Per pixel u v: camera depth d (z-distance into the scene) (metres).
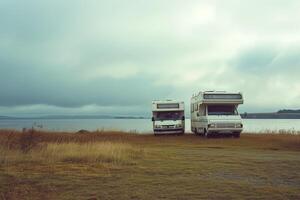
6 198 9.35
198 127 32.25
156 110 33.97
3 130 26.28
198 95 31.23
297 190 9.95
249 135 32.56
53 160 14.96
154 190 9.98
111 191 9.91
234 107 30.22
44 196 9.52
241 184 10.69
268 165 14.27
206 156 17.17
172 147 23.03
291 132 34.88
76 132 34.69
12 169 13.05
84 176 11.90
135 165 14.12
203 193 9.65
